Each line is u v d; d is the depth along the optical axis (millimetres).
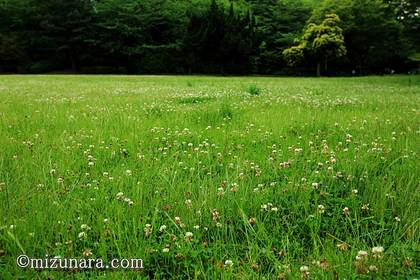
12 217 3062
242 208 3361
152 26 62875
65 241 2877
